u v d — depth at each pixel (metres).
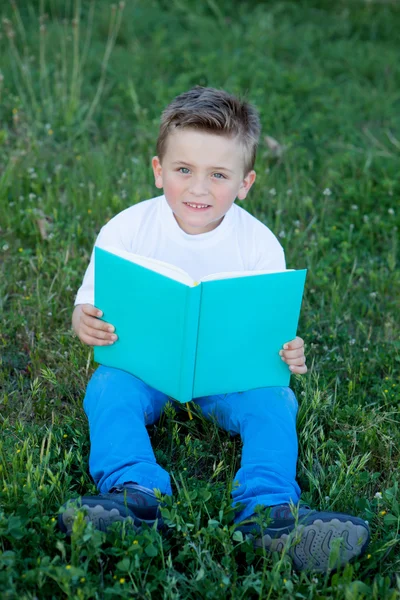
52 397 3.22
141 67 6.13
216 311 2.54
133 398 2.74
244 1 7.69
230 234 2.99
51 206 4.37
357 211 4.52
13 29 6.43
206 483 2.70
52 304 3.66
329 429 3.10
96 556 2.31
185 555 2.37
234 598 2.22
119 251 2.63
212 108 2.75
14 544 2.35
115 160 4.94
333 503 2.61
